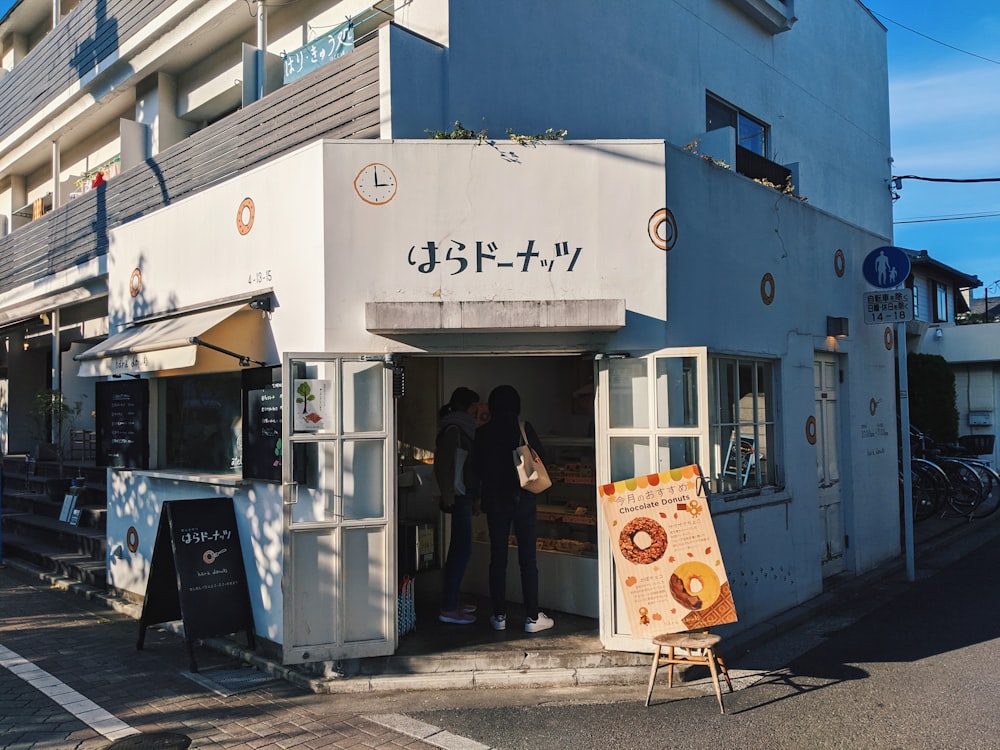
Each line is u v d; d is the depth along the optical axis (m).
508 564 7.51
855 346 9.41
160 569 6.72
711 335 6.75
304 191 6.32
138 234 8.45
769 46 11.39
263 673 6.12
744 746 4.66
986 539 11.62
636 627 5.50
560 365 8.44
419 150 6.17
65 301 12.77
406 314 5.80
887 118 14.66
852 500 9.09
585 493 7.38
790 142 11.73
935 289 20.62
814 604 7.77
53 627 7.51
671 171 6.38
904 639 6.86
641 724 5.02
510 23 7.66
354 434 6.02
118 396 8.43
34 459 14.10
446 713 5.25
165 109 11.82
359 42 8.50
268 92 9.25
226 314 6.51
